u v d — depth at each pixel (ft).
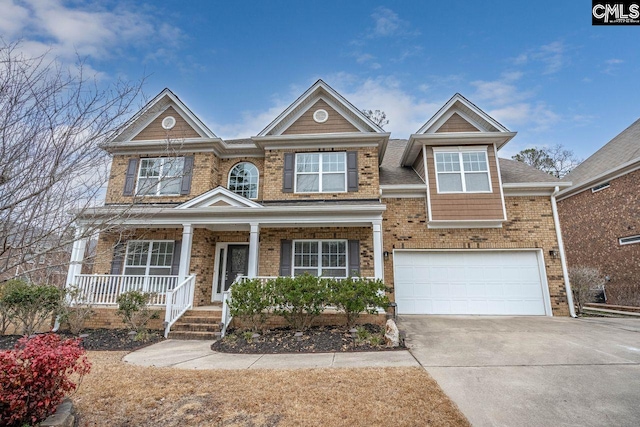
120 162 41.68
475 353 21.81
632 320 34.68
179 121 43.19
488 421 12.32
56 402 12.11
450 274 39.29
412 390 15.20
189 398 14.71
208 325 30.07
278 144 41.16
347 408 13.39
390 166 48.37
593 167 54.60
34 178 11.32
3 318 28.99
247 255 40.27
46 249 12.30
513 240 39.19
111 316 32.30
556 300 37.70
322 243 38.65
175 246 39.01
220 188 36.29
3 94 11.28
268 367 19.66
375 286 29.04
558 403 13.82
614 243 48.52
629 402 13.84
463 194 39.29
